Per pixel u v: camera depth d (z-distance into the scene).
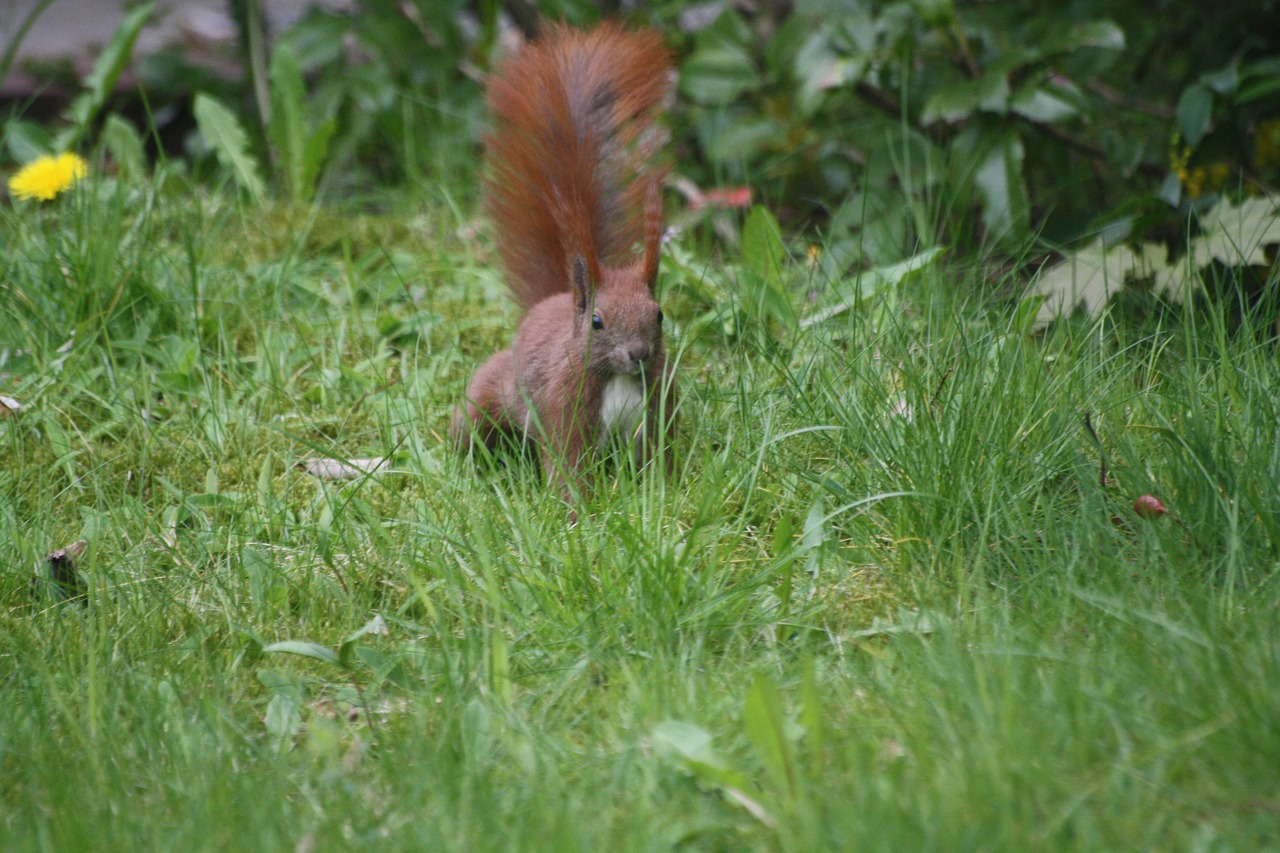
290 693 5.47
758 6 13.20
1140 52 11.48
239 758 4.92
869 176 10.57
